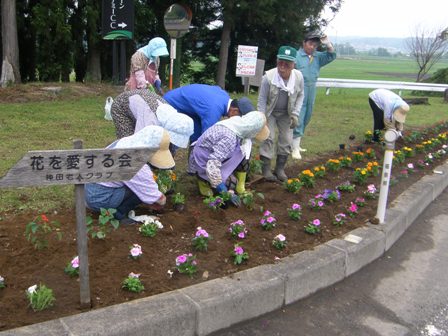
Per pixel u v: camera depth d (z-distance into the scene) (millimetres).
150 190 3895
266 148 5766
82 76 18188
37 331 2541
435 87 18266
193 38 20344
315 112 12344
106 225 3881
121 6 13133
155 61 5312
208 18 19516
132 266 3342
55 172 2592
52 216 4117
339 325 3322
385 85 17578
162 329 2781
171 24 9383
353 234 4363
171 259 3525
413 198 5656
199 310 2928
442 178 6863
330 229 4441
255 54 8320
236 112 4969
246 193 4762
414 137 8945
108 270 3264
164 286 3160
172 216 4203
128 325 2664
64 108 10172
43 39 15031
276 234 4156
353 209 4777
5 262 3295
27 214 4148
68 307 2834
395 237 4875
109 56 17766
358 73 43531
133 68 5242
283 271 3490
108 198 3830
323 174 6156
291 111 5691
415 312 3592
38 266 3277
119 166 2732
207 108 4961
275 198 5137
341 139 8805
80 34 15750
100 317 2711
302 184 5441
